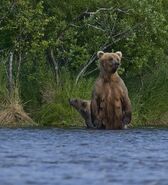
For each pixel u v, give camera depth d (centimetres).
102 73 4459
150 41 5316
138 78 5409
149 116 5141
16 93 4834
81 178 2223
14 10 5094
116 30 5309
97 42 5231
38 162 2589
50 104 4903
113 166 2497
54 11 5241
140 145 3256
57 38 5206
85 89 4988
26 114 4838
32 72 5153
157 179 2211
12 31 5072
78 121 4838
